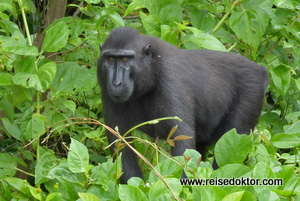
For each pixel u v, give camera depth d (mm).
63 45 8219
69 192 7012
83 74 8680
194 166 6941
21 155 9641
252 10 10148
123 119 9078
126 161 8945
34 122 7930
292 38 11109
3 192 8000
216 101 9625
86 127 10133
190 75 9109
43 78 7984
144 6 9820
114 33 8617
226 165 6699
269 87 11188
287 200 6695
